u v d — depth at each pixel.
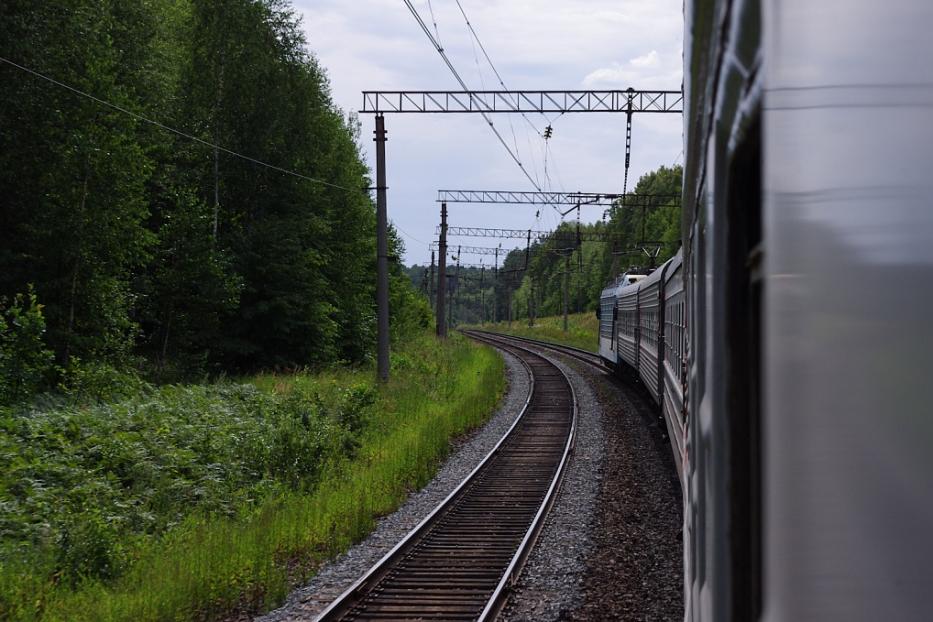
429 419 21.41
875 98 1.00
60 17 22.61
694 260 3.41
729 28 1.61
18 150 21.50
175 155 30.83
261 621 8.41
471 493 14.12
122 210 22.55
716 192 1.90
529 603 8.77
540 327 91.81
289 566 10.25
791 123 1.19
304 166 33.75
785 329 1.20
